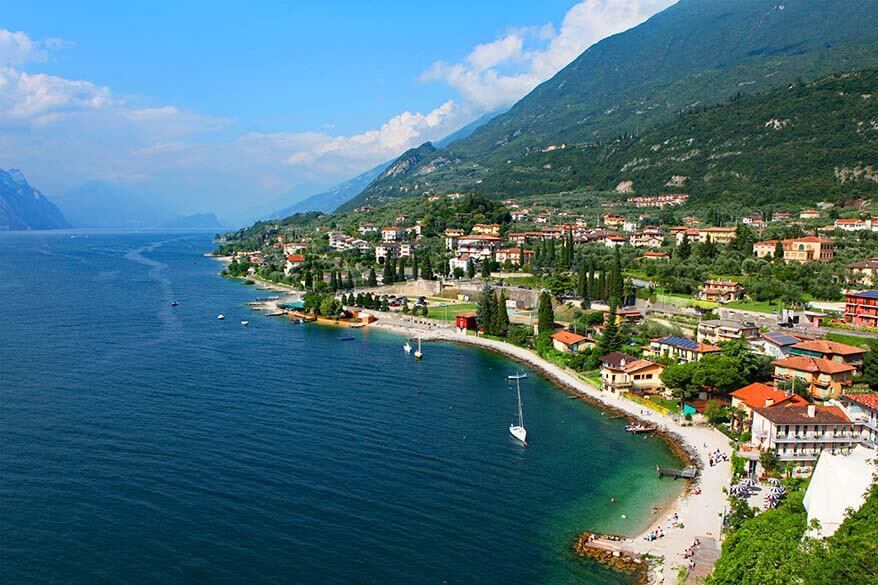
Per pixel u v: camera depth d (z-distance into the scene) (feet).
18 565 229.25
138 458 319.68
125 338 602.44
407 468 323.16
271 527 259.80
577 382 492.95
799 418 325.62
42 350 537.65
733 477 312.09
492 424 395.55
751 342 488.02
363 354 588.50
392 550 247.29
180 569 230.27
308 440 354.33
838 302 603.67
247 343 613.93
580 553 249.55
